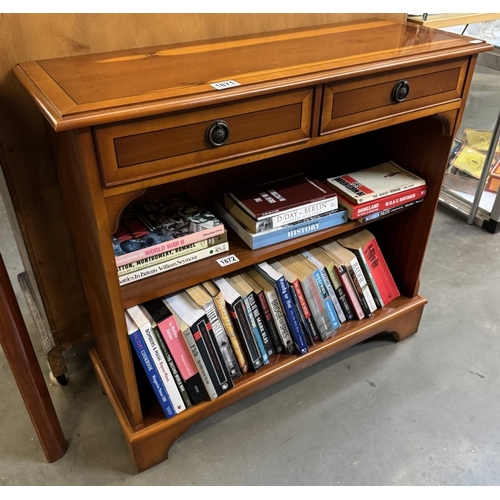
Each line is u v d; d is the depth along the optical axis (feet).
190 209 3.81
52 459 3.93
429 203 4.35
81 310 4.42
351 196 4.00
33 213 3.77
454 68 3.57
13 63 3.18
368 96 3.29
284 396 4.48
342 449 4.04
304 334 4.30
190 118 2.70
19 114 3.36
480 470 3.88
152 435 3.75
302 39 3.68
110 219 2.79
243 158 3.02
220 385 3.89
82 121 2.37
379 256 4.58
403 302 4.84
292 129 3.10
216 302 3.68
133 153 2.64
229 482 3.81
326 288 4.27
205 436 4.15
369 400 4.44
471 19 4.72
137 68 3.04
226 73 2.95
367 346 4.99
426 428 4.20
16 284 5.74
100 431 4.19
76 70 3.00
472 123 6.99
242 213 3.84
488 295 5.63
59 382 4.56
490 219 6.64
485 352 4.92
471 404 4.40
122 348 3.31
